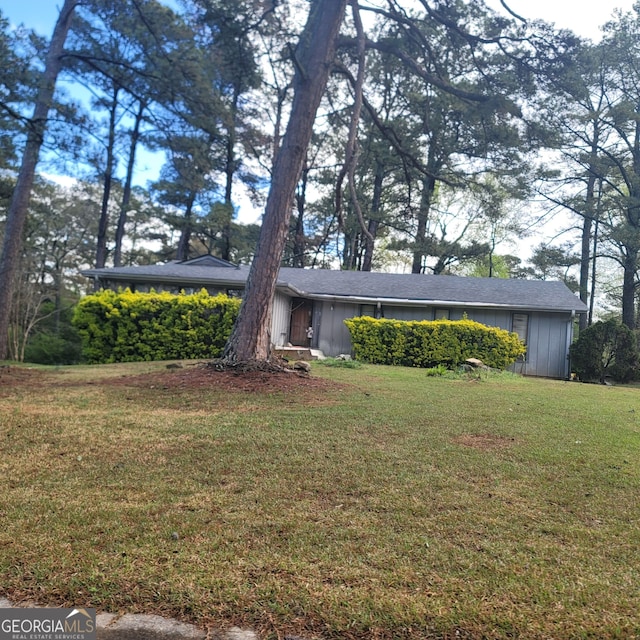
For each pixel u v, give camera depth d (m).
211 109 13.11
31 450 4.12
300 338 17.44
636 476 3.79
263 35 10.73
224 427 5.02
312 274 19.59
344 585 2.17
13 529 2.64
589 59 9.72
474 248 26.77
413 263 29.31
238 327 8.44
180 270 16.98
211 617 1.94
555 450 4.49
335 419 5.49
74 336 22.41
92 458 3.95
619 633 1.89
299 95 8.62
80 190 29.75
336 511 2.99
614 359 15.09
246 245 28.16
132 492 3.23
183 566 2.29
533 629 1.90
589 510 3.11
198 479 3.51
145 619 1.93
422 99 15.07
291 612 1.98
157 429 4.90
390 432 4.98
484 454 4.28
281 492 3.29
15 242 13.74
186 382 7.40
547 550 2.55
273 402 6.44
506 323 15.88
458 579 2.24
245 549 2.47
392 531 2.72
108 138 16.75
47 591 2.08
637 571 2.37
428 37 12.33
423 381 9.55
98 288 16.66
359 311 17.11
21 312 21.53
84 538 2.55
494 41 9.89
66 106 10.97
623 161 23.52
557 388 9.99
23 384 7.66
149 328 12.89
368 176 26.91
